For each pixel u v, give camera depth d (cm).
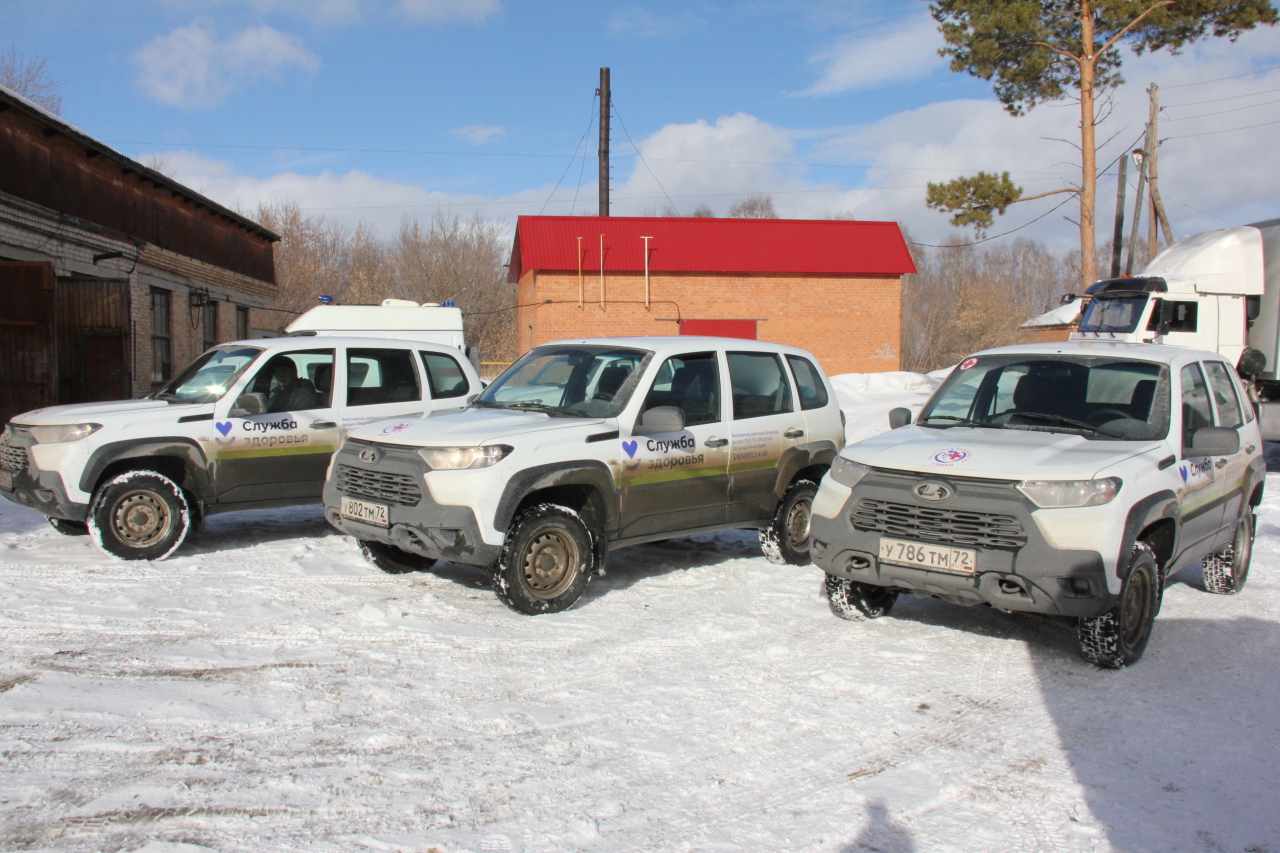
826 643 551
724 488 697
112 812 328
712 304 3244
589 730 416
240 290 2380
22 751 373
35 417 721
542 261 3122
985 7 2425
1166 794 365
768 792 362
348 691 454
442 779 363
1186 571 762
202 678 465
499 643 536
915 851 319
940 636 568
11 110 1365
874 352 3353
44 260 1408
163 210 1917
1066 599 474
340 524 636
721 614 606
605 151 3922
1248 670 512
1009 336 5025
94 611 569
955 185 2488
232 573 675
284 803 339
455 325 1462
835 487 551
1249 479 668
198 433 727
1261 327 1551
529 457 584
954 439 557
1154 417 569
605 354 693
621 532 639
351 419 805
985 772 383
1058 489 482
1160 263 1691
